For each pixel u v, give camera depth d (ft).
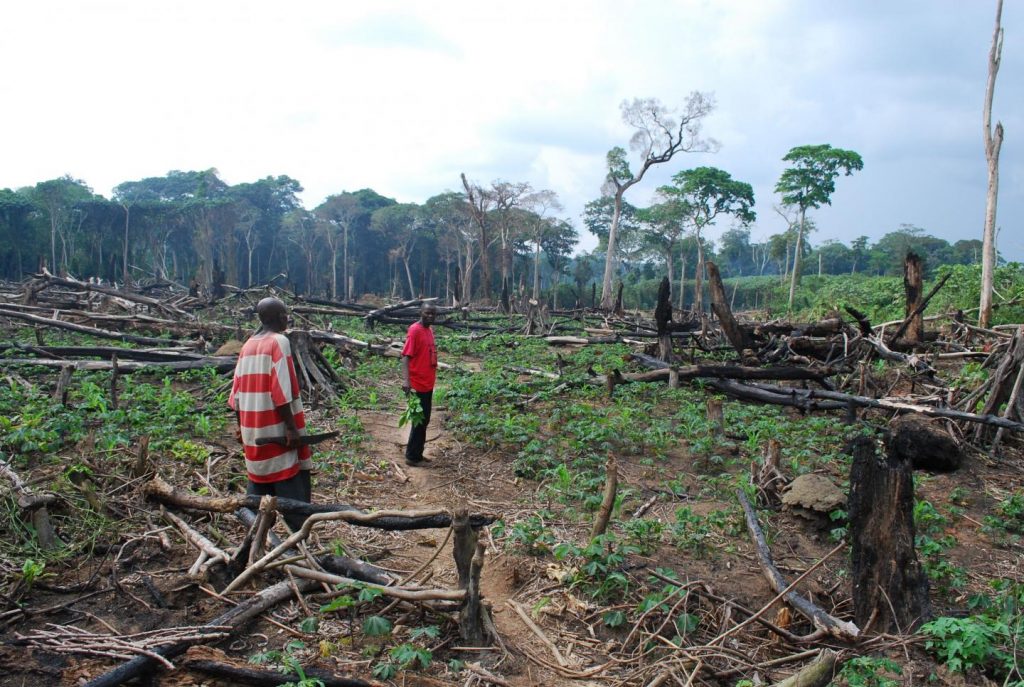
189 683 11.27
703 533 19.02
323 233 286.87
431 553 17.94
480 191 218.18
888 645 13.85
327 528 18.43
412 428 25.90
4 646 11.53
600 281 437.17
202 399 33.60
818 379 41.83
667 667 13.04
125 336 49.11
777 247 255.50
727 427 33.06
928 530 21.84
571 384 42.16
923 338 52.80
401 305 81.35
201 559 14.79
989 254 70.13
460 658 12.96
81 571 14.39
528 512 21.67
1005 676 13.39
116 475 18.85
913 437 17.38
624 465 27.40
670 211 232.94
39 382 34.71
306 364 36.19
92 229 247.09
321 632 13.00
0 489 15.83
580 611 15.30
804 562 18.81
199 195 265.54
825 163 187.42
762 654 14.25
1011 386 33.60
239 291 86.79
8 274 219.61
